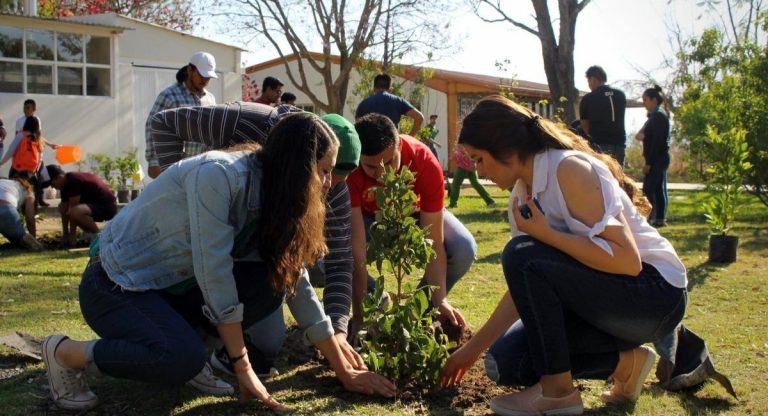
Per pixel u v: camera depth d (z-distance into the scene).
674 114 20.88
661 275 3.14
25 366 3.90
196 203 2.90
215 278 2.95
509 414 3.25
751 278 6.68
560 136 3.14
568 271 3.06
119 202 13.23
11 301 5.54
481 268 7.21
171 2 28.39
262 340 3.74
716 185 8.54
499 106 3.15
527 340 3.29
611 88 10.56
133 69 16.33
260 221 2.98
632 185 3.40
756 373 3.95
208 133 3.90
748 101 11.68
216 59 17.41
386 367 3.60
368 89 22.11
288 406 3.32
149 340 2.99
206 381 3.52
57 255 8.11
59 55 14.92
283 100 12.88
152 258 3.07
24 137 12.03
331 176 3.41
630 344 3.29
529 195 3.30
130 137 16.02
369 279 4.66
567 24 19.03
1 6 22.08
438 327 4.07
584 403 3.49
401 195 3.54
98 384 3.62
